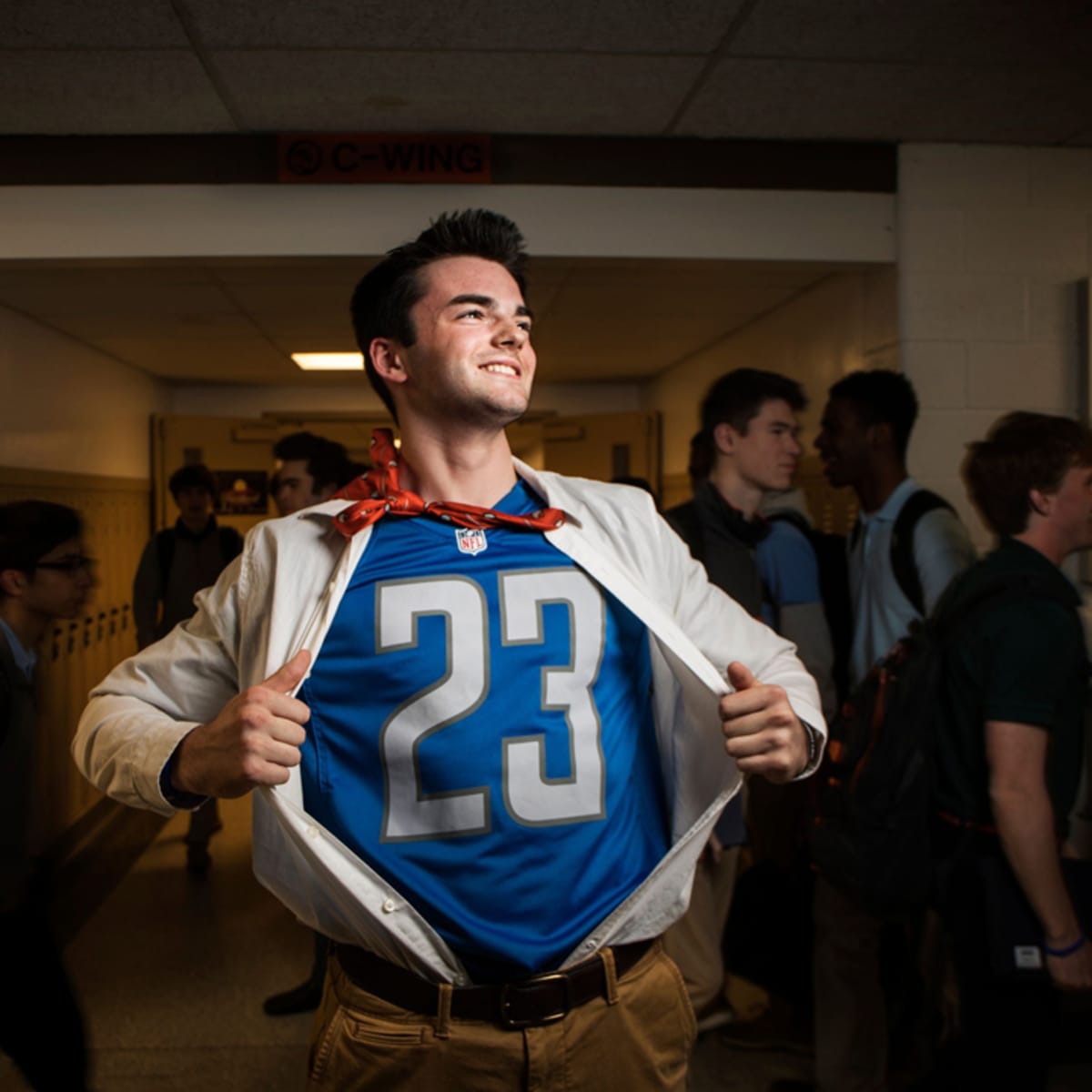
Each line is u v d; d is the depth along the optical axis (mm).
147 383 6336
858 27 2277
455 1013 1078
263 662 1098
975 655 1615
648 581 1203
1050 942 1537
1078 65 2488
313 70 2439
